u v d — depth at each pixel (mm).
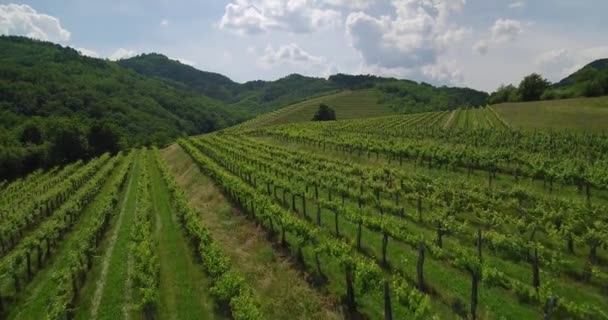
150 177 52375
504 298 16516
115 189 43344
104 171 57812
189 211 30297
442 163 38562
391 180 34812
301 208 31219
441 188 29703
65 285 20938
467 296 17047
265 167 45906
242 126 125812
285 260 22812
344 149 52281
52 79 143625
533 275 17328
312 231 22359
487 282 16547
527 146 44469
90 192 44125
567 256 19922
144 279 19688
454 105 186500
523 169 33094
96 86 159125
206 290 20859
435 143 49469
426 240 20844
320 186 34875
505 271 18812
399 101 179875
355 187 33750
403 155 44062
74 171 69438
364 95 191500
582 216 22828
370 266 17234
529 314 15367
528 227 21656
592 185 28469
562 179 28766
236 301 16938
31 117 104500
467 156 36656
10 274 22703
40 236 27000
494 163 34500
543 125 63031
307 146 60031
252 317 15602
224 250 25406
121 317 19000
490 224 23875
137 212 35625
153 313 18422
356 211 26031
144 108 156625
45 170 80500
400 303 15852
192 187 47625
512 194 27594
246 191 32438
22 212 37000
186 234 29812
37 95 123188
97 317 19188
